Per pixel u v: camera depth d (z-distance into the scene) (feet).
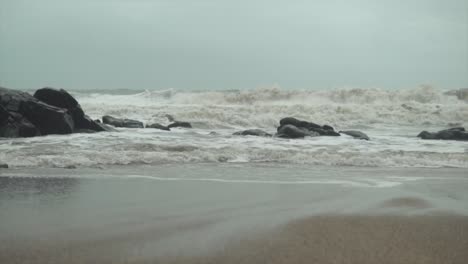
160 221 16.29
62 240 13.75
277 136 54.70
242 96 142.51
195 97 144.15
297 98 140.97
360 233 15.03
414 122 99.19
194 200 20.21
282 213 17.79
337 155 36.91
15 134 46.34
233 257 12.51
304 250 13.23
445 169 32.42
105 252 12.73
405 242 14.16
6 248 12.91
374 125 93.45
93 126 55.26
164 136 51.03
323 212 18.02
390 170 31.65
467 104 129.39
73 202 19.25
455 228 15.81
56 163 30.32
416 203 19.90
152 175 27.37
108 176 26.53
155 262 12.00
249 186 24.23
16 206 18.24
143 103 139.85
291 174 28.99
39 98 53.78
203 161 34.27
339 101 138.41
